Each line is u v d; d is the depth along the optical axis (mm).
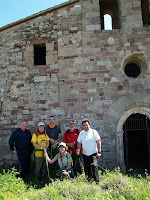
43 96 6891
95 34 6957
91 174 4547
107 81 6711
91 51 6891
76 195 3592
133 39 6883
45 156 4977
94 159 4582
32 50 7234
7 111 7008
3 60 7344
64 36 7098
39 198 3676
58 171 4789
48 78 6969
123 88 6672
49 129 5910
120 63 6781
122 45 6867
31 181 5090
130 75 7160
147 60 6789
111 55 6836
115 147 6344
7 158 6730
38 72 7059
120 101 6594
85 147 4680
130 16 7004
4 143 6836
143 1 8758
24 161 5355
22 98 6992
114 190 3756
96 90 6688
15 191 4281
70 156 4906
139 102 6582
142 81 6691
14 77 7160
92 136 4691
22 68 7164
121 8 7074
